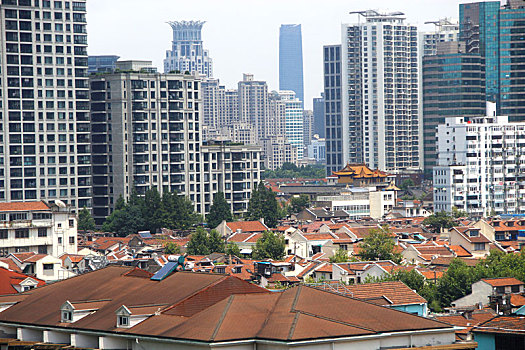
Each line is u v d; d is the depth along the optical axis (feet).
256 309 407.23
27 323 455.22
